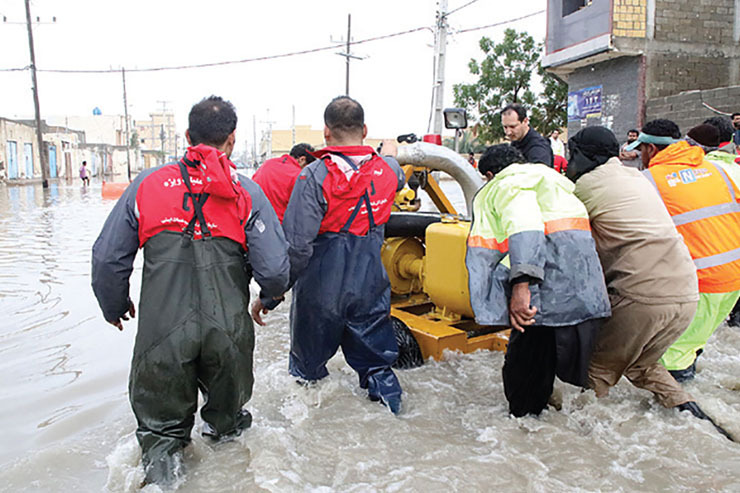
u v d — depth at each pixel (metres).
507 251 3.20
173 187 2.85
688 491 2.70
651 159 4.15
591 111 18.48
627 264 3.33
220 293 2.89
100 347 5.04
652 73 16.73
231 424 3.14
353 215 3.58
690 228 3.79
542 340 3.39
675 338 3.38
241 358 2.96
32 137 44.53
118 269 2.86
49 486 2.80
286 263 3.07
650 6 16.47
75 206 19.77
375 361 3.78
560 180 3.33
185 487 2.76
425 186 5.75
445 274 4.39
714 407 3.52
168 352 2.80
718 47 17.03
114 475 2.86
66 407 3.80
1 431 3.47
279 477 2.80
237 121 3.06
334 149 3.55
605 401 3.69
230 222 2.91
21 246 10.70
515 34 25.67
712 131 4.71
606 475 2.85
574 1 18.39
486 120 26.16
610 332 3.41
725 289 3.75
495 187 3.27
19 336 5.33
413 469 2.88
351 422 3.45
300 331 3.77
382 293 3.80
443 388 3.98
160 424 2.89
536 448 3.13
